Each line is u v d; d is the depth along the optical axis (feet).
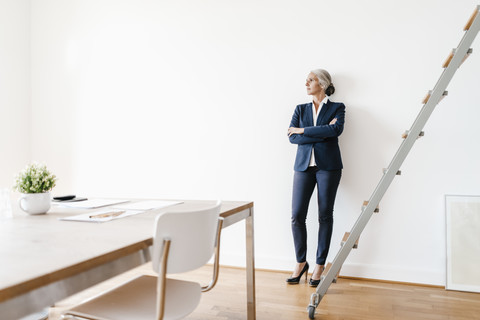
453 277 7.93
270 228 9.55
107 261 2.59
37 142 12.30
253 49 9.76
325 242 8.31
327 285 6.39
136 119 11.05
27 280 2.00
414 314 6.61
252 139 9.75
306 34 9.26
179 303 3.82
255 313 6.56
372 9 8.72
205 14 10.27
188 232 3.25
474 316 6.52
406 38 8.46
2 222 3.84
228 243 9.95
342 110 8.46
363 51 8.78
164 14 10.73
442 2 8.20
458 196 8.04
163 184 10.72
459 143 8.08
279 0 9.50
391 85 8.57
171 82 10.64
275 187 9.51
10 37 11.71
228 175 9.99
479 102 7.94
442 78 5.76
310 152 8.39
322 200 8.36
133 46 11.11
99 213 4.41
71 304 7.23
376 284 8.31
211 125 10.18
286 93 9.44
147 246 3.07
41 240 2.98
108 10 11.44
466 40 5.58
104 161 11.45
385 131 8.61
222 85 10.07
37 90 12.32
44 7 12.25
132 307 3.71
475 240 7.88
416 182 8.38
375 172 8.69
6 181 11.57
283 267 9.35
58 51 12.05
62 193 11.99
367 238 8.71
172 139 10.62
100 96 11.50
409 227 8.42
